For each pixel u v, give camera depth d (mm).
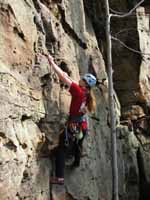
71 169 6715
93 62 9078
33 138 5562
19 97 5227
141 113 11992
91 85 6109
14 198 4941
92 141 7961
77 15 8266
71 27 7812
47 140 5969
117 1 12016
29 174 5438
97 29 10828
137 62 12156
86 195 7145
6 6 5297
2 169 4594
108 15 8914
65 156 6426
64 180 6461
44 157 5961
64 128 6020
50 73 6207
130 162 10750
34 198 5547
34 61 5906
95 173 7867
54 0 7160
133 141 11172
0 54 5074
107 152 9000
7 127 4848
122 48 12133
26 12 5816
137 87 12086
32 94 5652
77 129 6016
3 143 4742
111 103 8586
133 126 11852
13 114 5031
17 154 4969
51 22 6660
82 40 8469
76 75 7410
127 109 11977
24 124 5410
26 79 5617
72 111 5996
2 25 5223
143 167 11516
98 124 8695
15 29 5480
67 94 6668
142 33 12430
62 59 6852
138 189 10906
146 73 12523
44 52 6180
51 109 6148
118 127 10664
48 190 5984
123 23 12102
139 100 12086
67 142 5930
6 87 4918
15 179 4910
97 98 8961
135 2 12086
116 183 8273
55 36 6711
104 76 9547
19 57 5508
